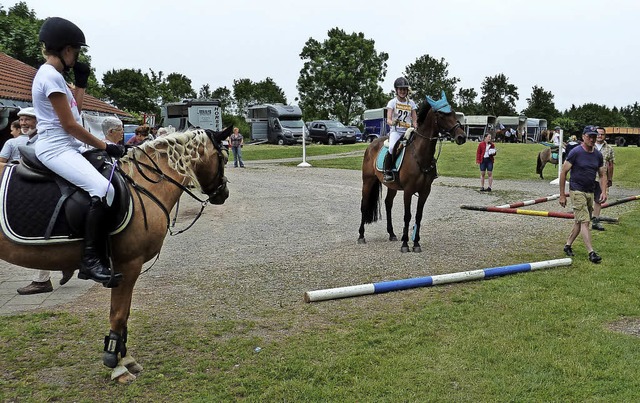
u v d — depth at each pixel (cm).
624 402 343
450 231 960
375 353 427
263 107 4134
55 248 352
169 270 700
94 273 343
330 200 1403
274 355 424
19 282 645
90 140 349
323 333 473
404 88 811
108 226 355
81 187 344
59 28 342
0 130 1146
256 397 356
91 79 4297
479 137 4781
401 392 361
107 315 521
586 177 718
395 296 582
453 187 1719
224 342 452
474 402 347
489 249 811
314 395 358
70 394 360
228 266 719
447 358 414
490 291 593
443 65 9612
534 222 1050
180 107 3584
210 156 432
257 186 1725
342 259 753
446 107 741
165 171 400
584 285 608
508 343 441
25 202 342
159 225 382
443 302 557
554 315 510
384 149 829
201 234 955
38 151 345
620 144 4444
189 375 390
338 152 3288
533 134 5006
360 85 6519
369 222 876
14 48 2666
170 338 460
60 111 333
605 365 399
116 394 362
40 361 412
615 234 909
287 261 745
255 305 554
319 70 6462
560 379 378
